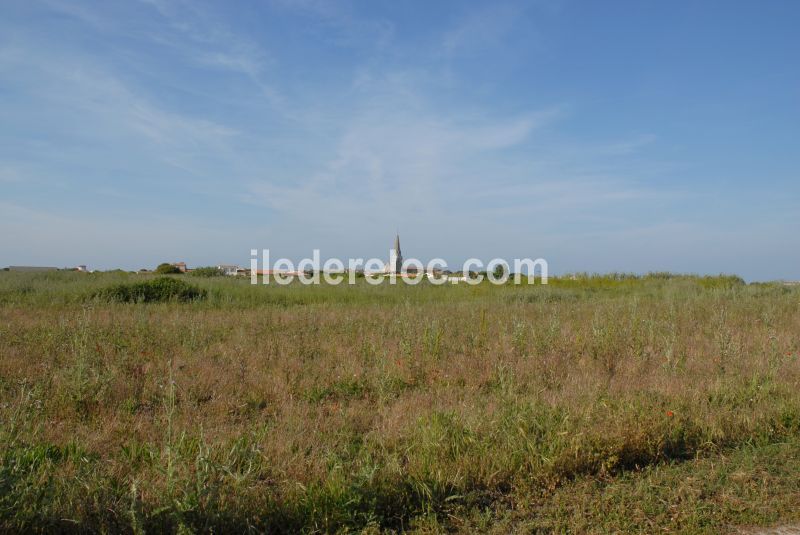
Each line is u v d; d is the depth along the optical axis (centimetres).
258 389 656
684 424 527
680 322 1168
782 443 518
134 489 343
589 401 573
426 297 1917
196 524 341
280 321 1142
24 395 573
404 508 388
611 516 385
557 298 1920
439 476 412
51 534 331
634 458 476
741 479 439
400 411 573
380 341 903
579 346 884
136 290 1588
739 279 2756
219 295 1683
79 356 720
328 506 370
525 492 416
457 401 626
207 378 683
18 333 916
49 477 370
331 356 827
